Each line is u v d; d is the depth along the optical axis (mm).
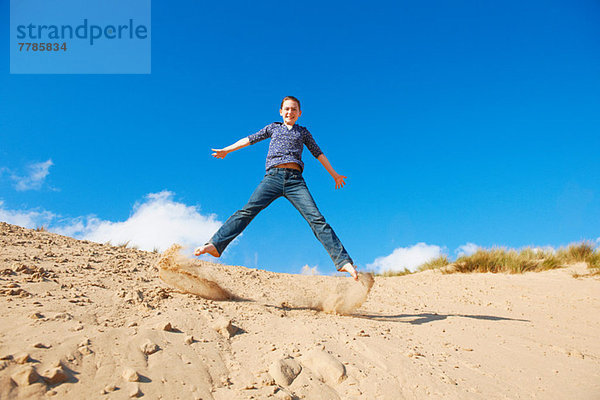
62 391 1560
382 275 9734
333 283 5641
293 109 3797
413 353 2555
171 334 2326
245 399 1768
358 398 1955
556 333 3568
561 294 5473
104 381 1697
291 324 2873
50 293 2691
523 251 8891
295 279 5715
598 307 4707
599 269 7055
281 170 3572
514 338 3262
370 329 3035
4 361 1607
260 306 3404
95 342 1970
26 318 2123
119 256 4684
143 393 1684
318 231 3520
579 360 2805
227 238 3426
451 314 4191
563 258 8289
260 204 3531
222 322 2576
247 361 2211
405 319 3748
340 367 2172
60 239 5172
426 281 6789
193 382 1866
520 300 5191
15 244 4191
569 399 2170
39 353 1744
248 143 3836
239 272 5484
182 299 3156
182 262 3322
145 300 2910
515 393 2205
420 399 2010
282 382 1996
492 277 7082
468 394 2115
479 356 2748
